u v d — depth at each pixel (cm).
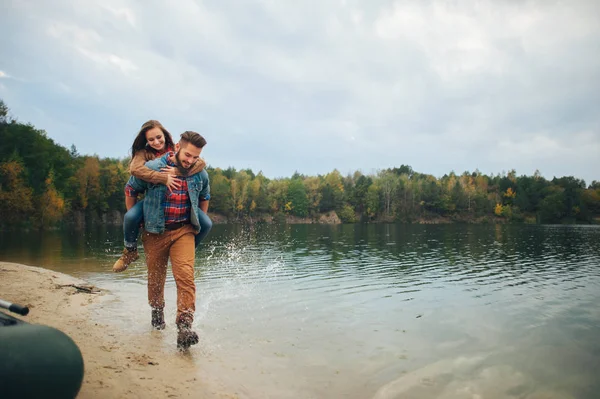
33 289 602
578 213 10138
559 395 328
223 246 1927
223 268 1065
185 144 405
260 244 2142
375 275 1009
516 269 1182
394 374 360
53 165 5719
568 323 546
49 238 2616
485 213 11438
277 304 626
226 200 9506
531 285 881
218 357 380
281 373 352
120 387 288
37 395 170
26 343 177
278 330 482
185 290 404
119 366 329
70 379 183
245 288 769
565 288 843
